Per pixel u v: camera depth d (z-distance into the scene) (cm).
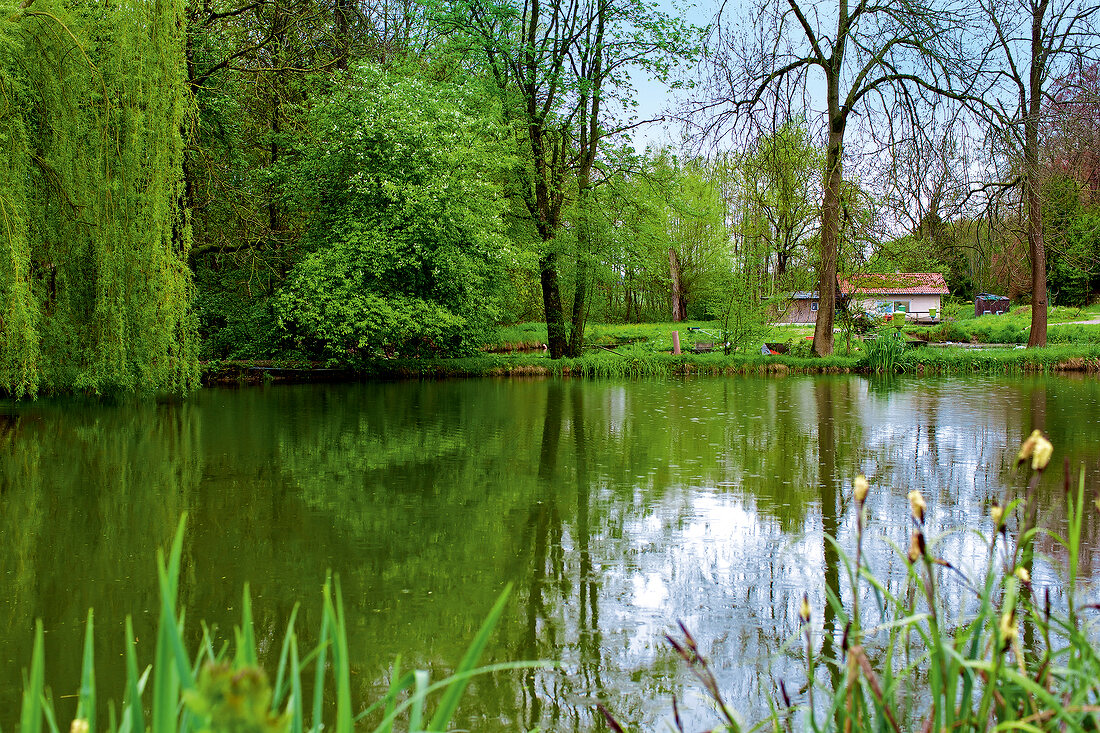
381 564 540
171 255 1216
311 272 1805
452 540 592
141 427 1115
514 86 2206
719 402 1472
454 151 1864
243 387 1761
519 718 346
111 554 560
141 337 1192
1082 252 2758
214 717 76
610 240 2297
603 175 2323
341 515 657
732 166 2205
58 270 1154
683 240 4253
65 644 417
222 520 645
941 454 912
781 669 385
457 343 2166
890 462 868
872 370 2209
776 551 562
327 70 2041
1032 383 1864
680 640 419
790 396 1585
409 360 2058
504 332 3195
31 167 1094
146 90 1164
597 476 805
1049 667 207
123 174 1158
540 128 2230
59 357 1157
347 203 1897
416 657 402
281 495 724
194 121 1514
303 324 1788
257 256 1919
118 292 1165
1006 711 196
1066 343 2925
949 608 437
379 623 442
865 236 2217
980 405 1391
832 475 805
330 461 880
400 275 1911
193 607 465
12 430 1085
